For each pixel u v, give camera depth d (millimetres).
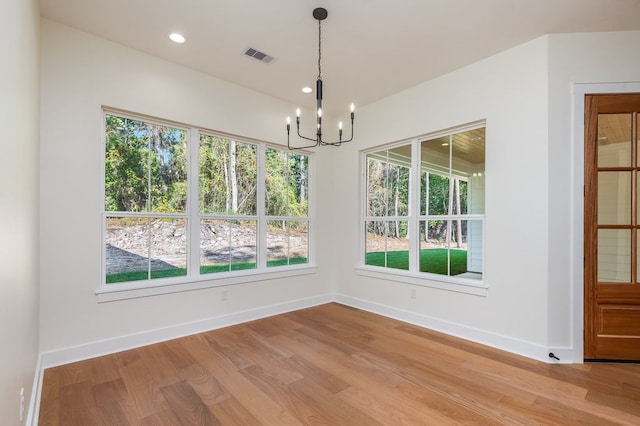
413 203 3914
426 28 2697
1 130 1160
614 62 2742
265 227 4133
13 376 1383
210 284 3525
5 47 1224
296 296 4359
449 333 3416
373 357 2822
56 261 2633
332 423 1905
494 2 2365
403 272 3932
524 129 2930
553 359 2730
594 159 2760
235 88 3785
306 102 4332
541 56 2830
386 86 3828
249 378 2438
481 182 3346
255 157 4066
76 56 2756
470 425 1883
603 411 2020
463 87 3369
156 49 3061
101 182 2900
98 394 2203
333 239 4852
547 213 2783
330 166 4844
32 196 2088
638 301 2697
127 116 3084
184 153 3475
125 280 3061
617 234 2756
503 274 3039
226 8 2453
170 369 2578
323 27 2688
